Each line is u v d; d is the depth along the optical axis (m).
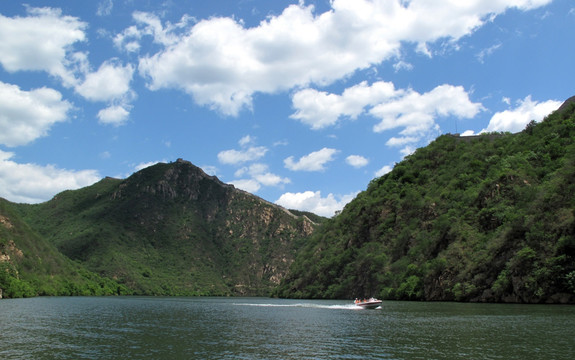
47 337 49.19
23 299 138.00
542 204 97.12
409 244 139.25
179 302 152.25
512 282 93.94
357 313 82.94
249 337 49.47
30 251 187.62
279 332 53.91
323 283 168.62
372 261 146.75
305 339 47.41
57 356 37.94
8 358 37.03
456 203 135.88
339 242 178.25
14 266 166.50
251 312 91.19
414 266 125.69
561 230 88.50
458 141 197.12
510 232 101.12
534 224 95.31
